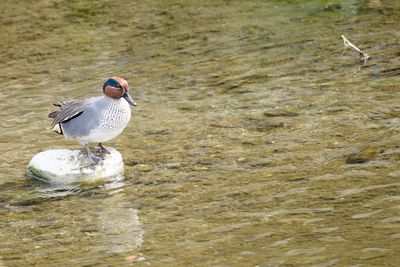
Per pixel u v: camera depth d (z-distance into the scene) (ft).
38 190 43.21
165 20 73.97
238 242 35.96
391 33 64.85
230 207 39.70
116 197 41.91
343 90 54.39
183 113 52.95
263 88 56.08
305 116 50.62
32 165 44.73
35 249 36.81
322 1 74.95
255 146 46.93
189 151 47.01
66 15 78.07
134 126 51.39
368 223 36.60
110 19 75.82
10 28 74.90
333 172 42.57
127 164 45.80
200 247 35.81
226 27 70.44
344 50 62.08
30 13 79.41
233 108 53.06
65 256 35.96
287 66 59.93
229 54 63.57
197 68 61.11
